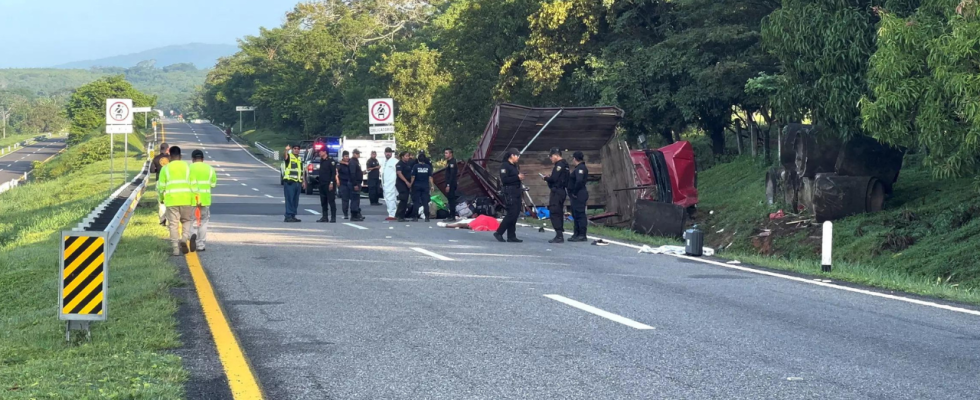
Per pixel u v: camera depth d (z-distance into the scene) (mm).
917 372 6758
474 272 12742
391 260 14188
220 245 16344
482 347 7617
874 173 22453
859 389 6230
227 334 8031
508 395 6055
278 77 143250
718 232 26094
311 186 41406
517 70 44750
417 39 98250
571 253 15805
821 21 20016
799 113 21562
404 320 8891
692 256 15602
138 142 124938
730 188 33188
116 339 7754
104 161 85562
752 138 38625
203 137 153250
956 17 15297
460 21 50750
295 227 21125
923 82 16250
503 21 46719
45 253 16453
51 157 141250
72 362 6734
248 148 123688
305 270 12805
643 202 21375
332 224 22406
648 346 7688
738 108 41281
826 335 8242
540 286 11359
